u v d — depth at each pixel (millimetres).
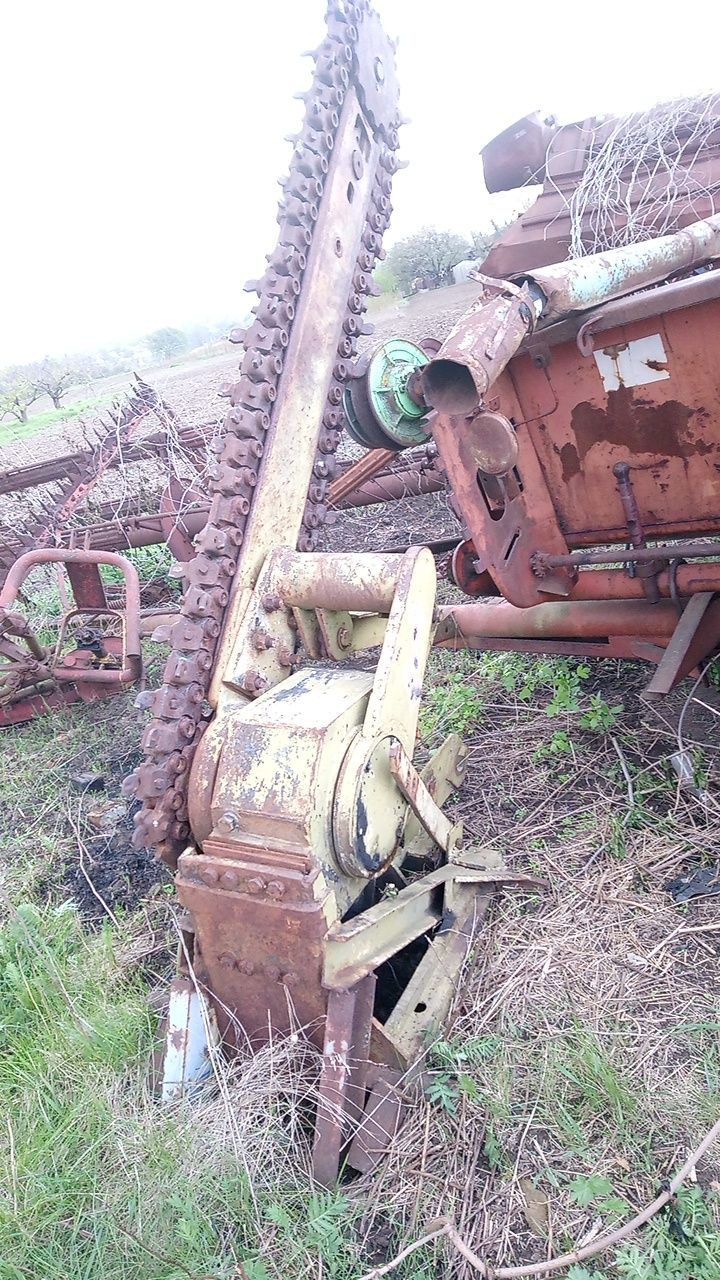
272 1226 2451
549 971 3156
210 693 3107
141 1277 2359
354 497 6285
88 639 5844
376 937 2850
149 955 3693
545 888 3520
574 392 3770
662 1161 2457
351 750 2771
